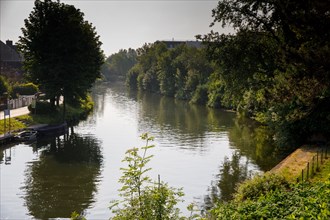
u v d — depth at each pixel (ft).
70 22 182.19
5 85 226.99
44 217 78.84
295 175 77.82
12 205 85.20
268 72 125.18
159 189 31.96
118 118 220.84
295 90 87.97
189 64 341.41
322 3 83.76
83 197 90.12
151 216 30.53
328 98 108.17
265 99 98.53
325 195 41.60
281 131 127.24
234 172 108.17
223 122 201.87
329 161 89.04
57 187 97.30
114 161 123.34
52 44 180.96
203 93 301.22
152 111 253.65
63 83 184.65
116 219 31.48
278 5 104.12
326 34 86.12
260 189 62.18
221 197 87.45
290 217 35.65
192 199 86.48
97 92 426.92
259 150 133.59
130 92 431.84
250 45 125.49
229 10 125.80
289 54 92.12
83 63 187.83
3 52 341.41
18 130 160.66
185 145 144.66
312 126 118.83
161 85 388.57
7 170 112.37
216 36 130.93
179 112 247.70
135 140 156.35
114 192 93.40
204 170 110.93
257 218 39.52
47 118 188.24
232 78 131.23
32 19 184.75
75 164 119.55
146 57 495.00
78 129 183.32
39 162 121.80
